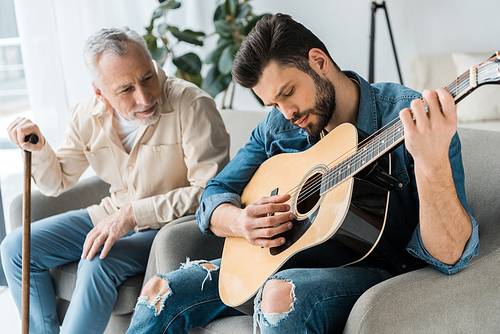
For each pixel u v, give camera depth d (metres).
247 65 1.19
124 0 3.21
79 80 2.93
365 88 1.23
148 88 1.64
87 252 1.58
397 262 1.16
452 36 3.49
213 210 1.43
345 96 1.25
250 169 1.54
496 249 1.10
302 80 1.18
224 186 1.52
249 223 1.25
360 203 1.06
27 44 2.69
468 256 1.01
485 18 3.38
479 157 1.34
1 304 2.43
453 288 1.03
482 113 3.01
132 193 1.80
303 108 1.21
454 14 3.45
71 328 1.52
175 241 1.47
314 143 1.38
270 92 1.20
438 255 1.01
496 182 1.27
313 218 1.15
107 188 2.14
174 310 1.27
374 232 1.06
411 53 3.62
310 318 1.02
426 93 0.87
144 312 1.26
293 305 1.01
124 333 1.62
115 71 1.57
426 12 3.51
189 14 3.75
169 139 1.74
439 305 1.02
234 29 3.09
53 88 2.80
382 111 1.22
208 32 3.78
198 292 1.30
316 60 1.19
